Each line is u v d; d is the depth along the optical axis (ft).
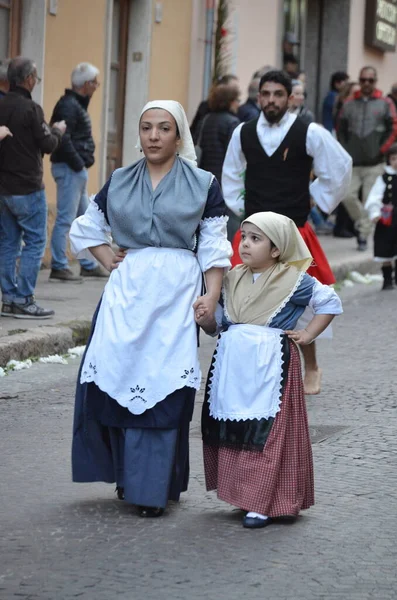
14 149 45.88
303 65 97.71
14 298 46.75
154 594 20.49
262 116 38.04
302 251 25.61
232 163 38.86
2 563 22.04
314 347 37.50
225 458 24.99
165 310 24.82
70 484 27.63
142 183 25.21
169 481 24.79
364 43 103.60
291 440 24.89
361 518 25.22
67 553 22.66
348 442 31.65
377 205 62.90
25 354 42.01
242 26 81.20
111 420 24.79
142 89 70.69
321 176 37.83
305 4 96.53
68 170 55.72
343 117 76.33
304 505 25.26
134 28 70.49
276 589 20.80
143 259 25.03
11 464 29.22
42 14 59.67
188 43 75.36
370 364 43.09
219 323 25.79
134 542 23.38
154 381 24.56
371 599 20.38
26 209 46.11
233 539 23.67
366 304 58.90
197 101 77.41
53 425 33.40
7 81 49.14
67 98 55.21
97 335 25.11
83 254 26.35
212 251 25.04
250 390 24.79
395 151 62.18
